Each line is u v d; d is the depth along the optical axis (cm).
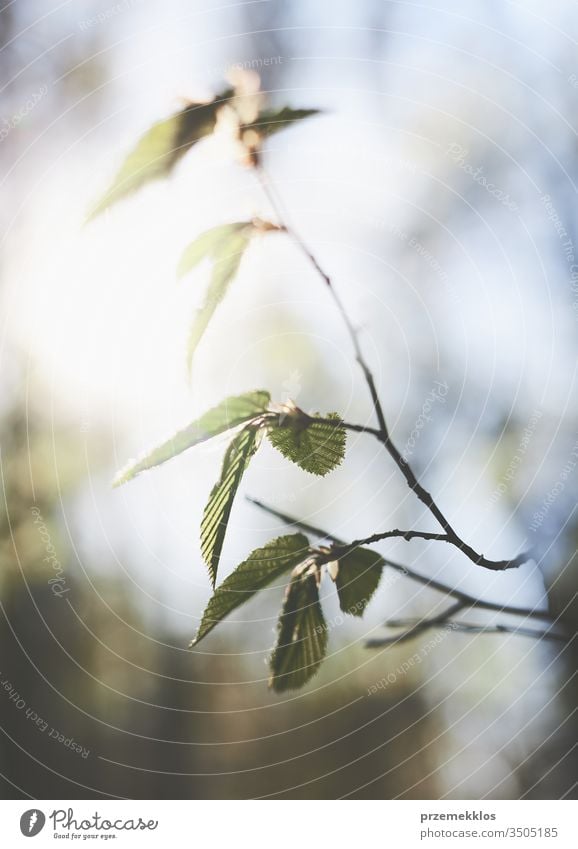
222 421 29
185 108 28
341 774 157
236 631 141
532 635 35
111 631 138
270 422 29
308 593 29
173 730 162
